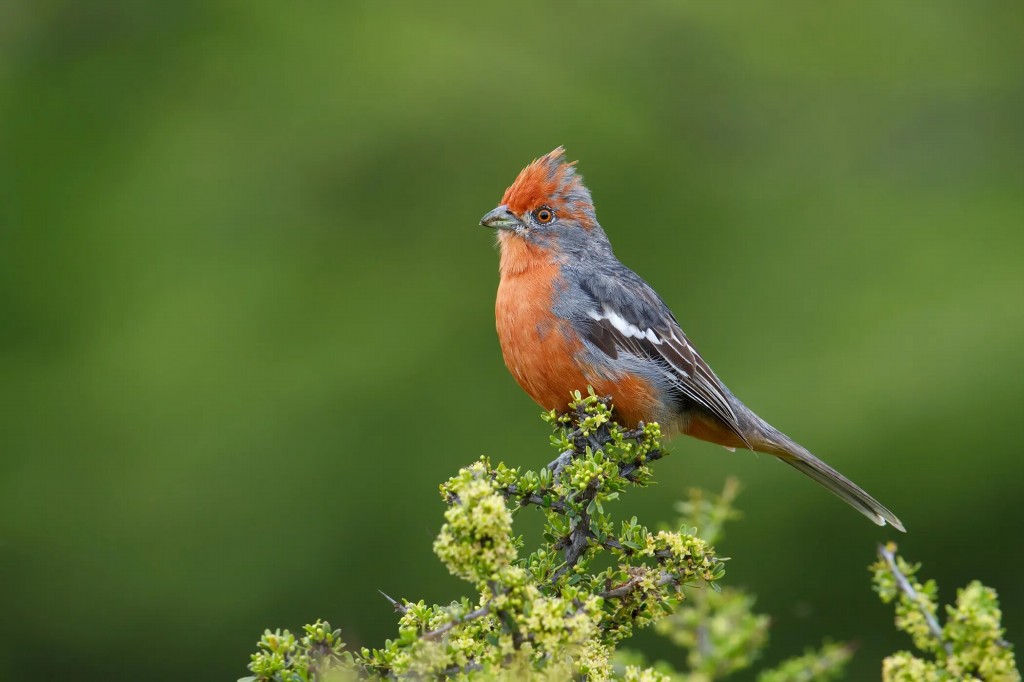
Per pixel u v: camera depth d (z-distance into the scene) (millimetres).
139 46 17609
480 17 17688
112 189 16422
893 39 18609
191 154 16562
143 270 15891
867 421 13930
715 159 17547
